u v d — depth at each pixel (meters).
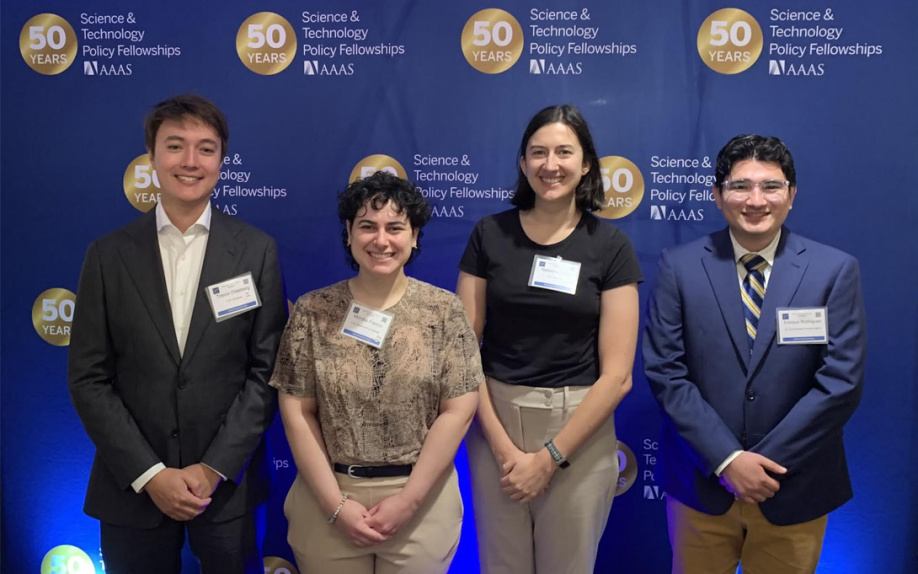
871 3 2.38
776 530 1.90
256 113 2.53
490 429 2.00
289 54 2.50
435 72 2.49
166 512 1.82
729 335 1.91
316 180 2.54
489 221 2.10
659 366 1.94
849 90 2.41
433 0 2.46
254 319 1.94
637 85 2.46
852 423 2.47
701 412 1.87
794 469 1.82
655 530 2.59
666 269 2.01
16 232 2.59
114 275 1.87
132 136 2.54
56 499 2.65
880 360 2.45
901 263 2.43
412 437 1.79
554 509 1.98
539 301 1.95
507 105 2.49
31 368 2.62
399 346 1.76
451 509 1.84
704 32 2.43
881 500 2.48
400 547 1.78
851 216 2.43
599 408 1.91
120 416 1.83
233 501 1.89
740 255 1.97
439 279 2.57
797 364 1.87
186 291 1.93
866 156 2.42
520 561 2.06
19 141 2.56
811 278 1.89
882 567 2.50
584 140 1.97
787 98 2.43
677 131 2.46
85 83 2.53
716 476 1.91
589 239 1.98
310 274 2.57
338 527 1.76
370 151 2.52
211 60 2.51
